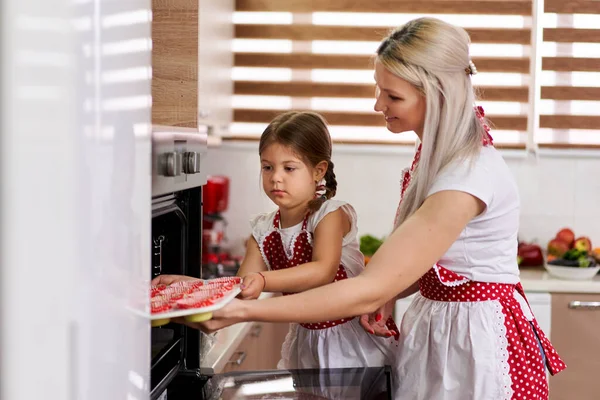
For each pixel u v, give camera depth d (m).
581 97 3.51
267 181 1.59
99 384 0.85
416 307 1.58
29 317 0.69
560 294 3.05
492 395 1.46
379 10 3.54
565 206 3.56
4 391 0.67
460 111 1.45
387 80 1.46
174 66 1.40
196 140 1.42
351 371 1.56
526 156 3.56
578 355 3.07
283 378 1.52
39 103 0.70
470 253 1.48
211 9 2.79
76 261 0.78
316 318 1.28
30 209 0.69
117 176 0.90
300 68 3.60
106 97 0.85
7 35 0.65
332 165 1.67
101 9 0.83
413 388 1.52
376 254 1.37
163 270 1.49
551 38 3.50
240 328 2.22
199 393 1.47
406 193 1.52
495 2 3.50
